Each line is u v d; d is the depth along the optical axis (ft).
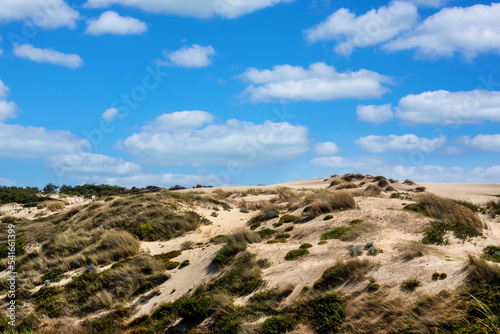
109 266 54.39
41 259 63.00
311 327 28.91
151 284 46.75
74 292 47.91
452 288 25.84
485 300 23.16
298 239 50.55
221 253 45.85
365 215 50.78
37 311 45.70
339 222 51.01
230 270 41.70
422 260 30.99
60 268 57.16
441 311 24.12
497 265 26.30
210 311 36.11
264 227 62.18
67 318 43.78
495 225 47.96
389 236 41.09
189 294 40.70
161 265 50.24
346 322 27.63
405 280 28.78
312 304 30.81
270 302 33.58
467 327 21.49
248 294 36.83
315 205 60.23
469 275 26.45
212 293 38.50
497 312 21.85
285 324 29.91
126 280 47.55
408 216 46.98
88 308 44.88
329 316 28.66
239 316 33.32
